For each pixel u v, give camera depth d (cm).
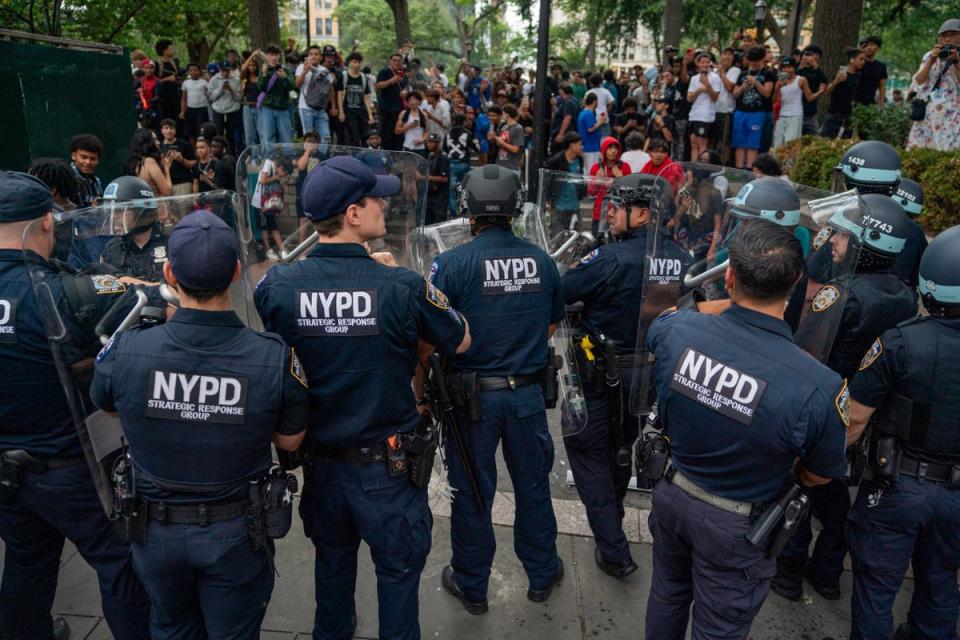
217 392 185
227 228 188
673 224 269
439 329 225
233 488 190
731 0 2842
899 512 232
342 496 219
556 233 337
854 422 235
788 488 195
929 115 718
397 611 227
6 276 205
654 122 1034
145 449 187
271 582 208
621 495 319
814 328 254
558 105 1097
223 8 2097
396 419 221
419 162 282
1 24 1221
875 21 2477
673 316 215
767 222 198
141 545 191
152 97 1074
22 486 215
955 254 215
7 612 238
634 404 279
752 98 902
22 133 591
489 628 274
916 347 221
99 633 266
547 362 279
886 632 241
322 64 1064
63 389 212
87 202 419
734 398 188
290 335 211
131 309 214
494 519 341
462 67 1496
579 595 292
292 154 275
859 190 310
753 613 201
